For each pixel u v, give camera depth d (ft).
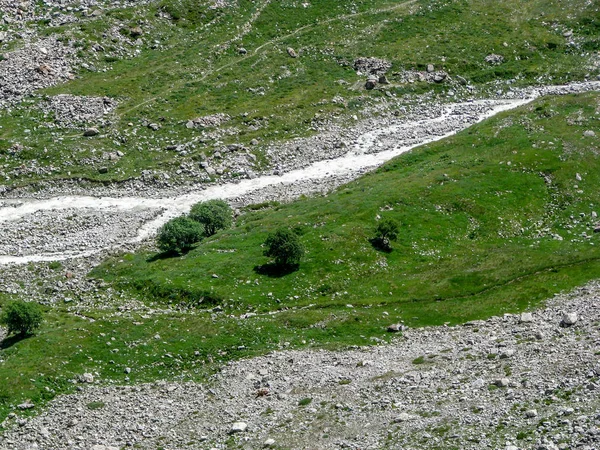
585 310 183.83
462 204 273.95
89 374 190.49
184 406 176.04
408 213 268.82
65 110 361.51
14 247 273.54
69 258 263.49
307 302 225.15
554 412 134.92
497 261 238.89
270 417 163.73
